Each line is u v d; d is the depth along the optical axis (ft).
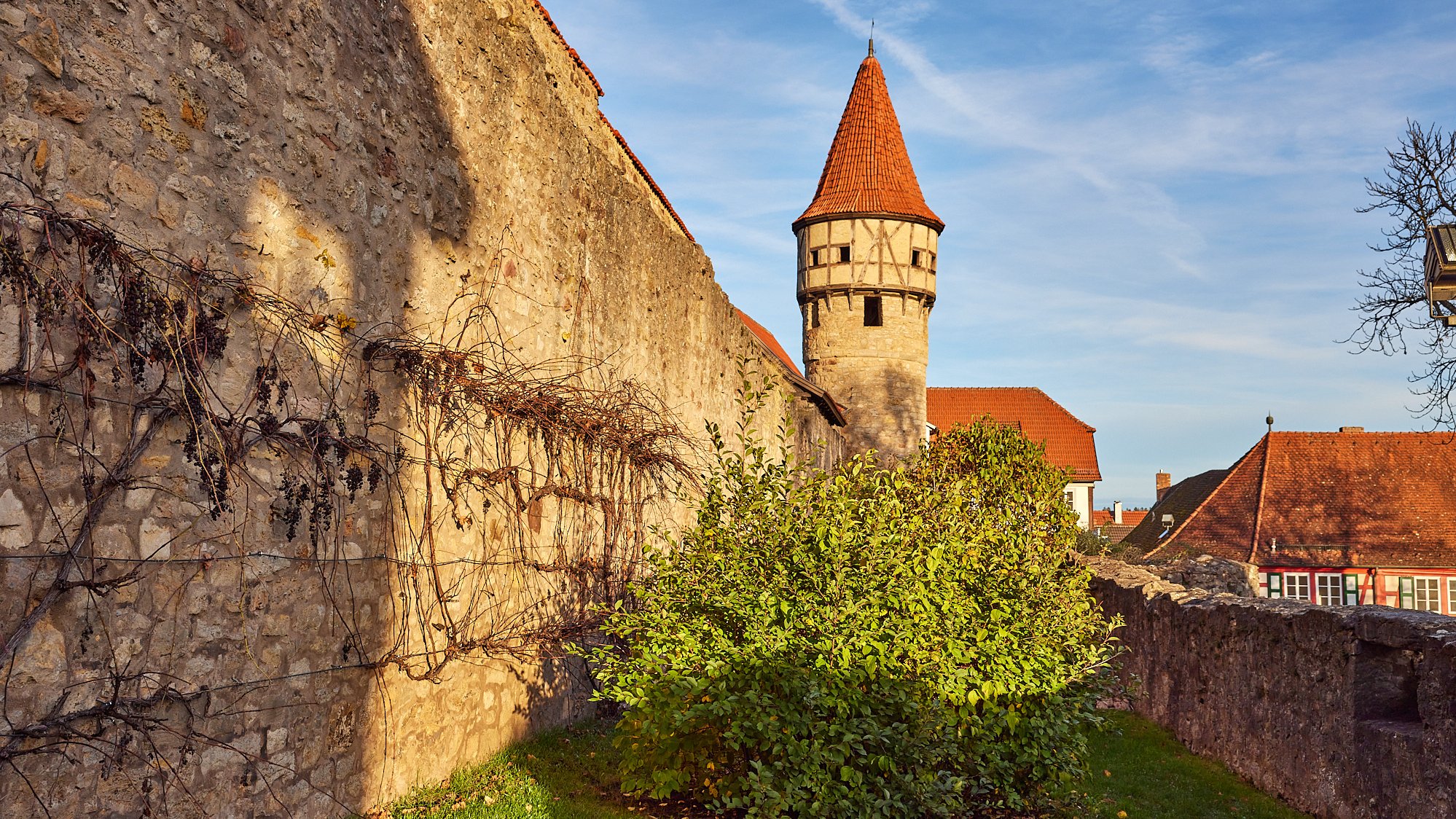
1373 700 21.17
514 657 24.53
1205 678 30.30
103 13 12.87
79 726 12.36
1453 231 31.89
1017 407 176.65
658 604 20.99
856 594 20.08
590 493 28.78
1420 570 101.76
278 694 15.89
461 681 21.90
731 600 20.04
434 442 20.74
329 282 17.48
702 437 43.01
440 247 21.38
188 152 14.28
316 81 17.24
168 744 13.69
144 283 13.41
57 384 12.10
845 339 98.84
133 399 13.23
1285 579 103.86
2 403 11.49
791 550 20.48
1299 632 24.03
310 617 16.74
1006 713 20.57
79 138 12.48
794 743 18.67
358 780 18.01
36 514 11.88
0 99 11.44
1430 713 18.40
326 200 17.43
